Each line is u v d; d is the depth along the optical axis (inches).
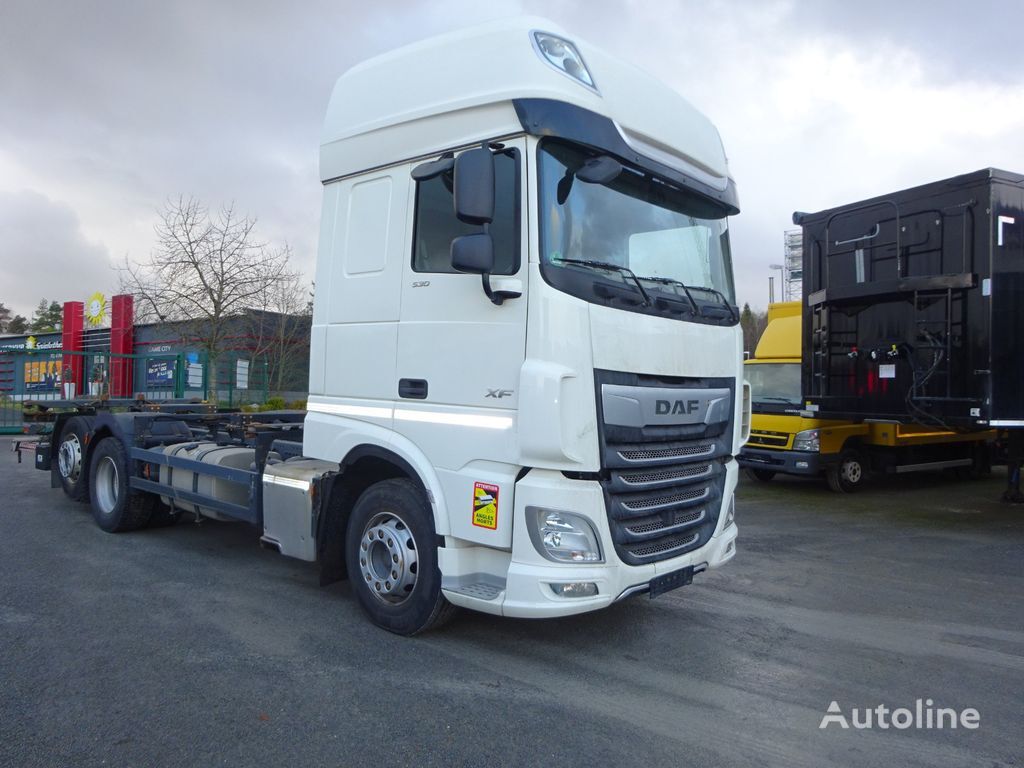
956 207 323.9
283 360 981.8
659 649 183.0
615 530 157.8
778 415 457.4
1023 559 288.5
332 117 202.2
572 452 148.9
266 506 205.8
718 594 234.8
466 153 150.8
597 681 162.4
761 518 374.3
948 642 194.2
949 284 320.8
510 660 172.2
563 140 158.6
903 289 337.1
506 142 160.1
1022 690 164.1
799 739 139.2
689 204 196.2
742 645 188.1
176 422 299.3
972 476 530.0
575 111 158.9
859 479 460.8
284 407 799.1
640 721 144.2
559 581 150.0
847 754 134.2
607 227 168.2
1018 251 318.3
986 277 310.8
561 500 150.6
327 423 195.3
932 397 332.2
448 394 167.5
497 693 154.3
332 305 197.5
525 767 126.0
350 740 133.2
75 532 292.7
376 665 166.4
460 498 164.1
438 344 169.9
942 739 140.8
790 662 177.5
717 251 205.6
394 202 183.6
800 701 155.8
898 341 351.3
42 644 174.2
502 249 157.9
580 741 135.4
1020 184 320.2
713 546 187.0
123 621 191.2
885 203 355.9
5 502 354.0
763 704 153.7
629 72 182.1
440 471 168.1
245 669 162.7
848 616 214.8
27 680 154.8
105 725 136.6
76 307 1137.4
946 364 326.3
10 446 586.2
